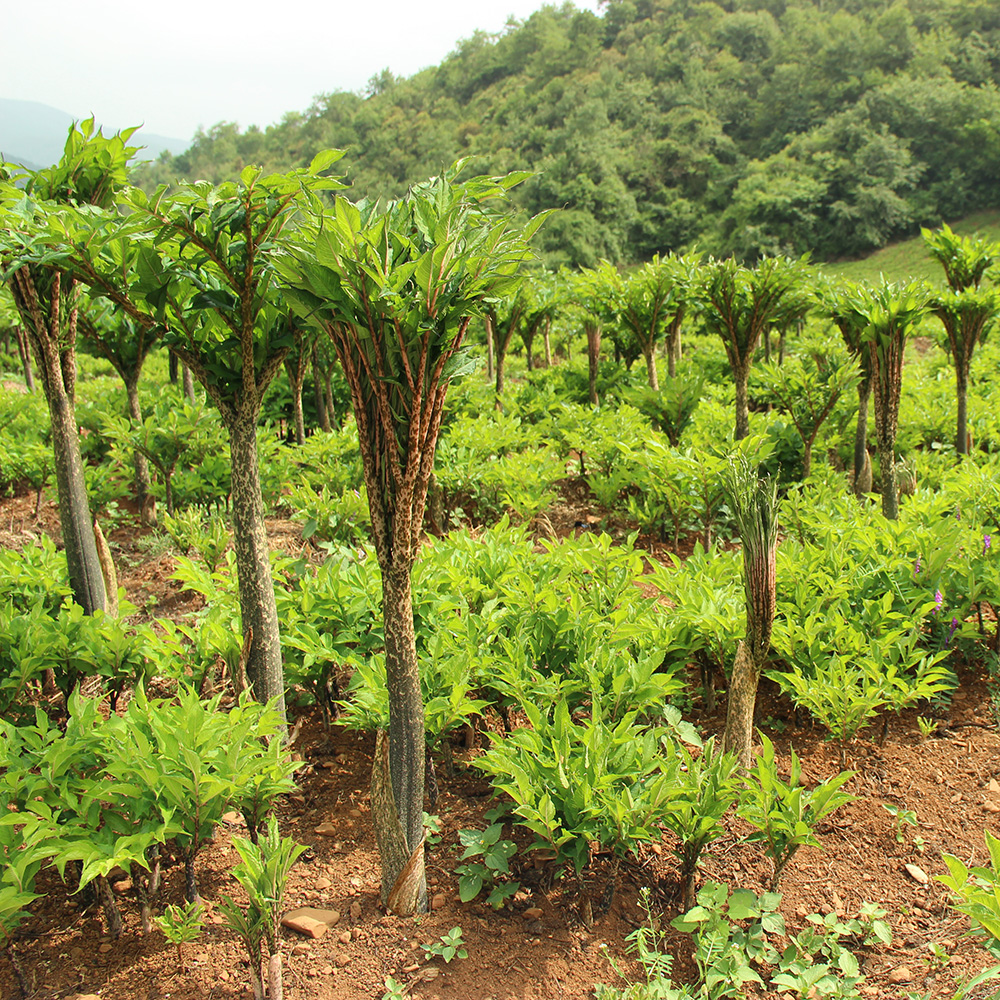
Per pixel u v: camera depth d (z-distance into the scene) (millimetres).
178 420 6773
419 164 74250
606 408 9633
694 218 58156
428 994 2422
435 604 3877
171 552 6469
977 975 2377
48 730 2836
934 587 4203
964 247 7145
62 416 3801
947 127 48844
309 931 2658
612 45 100438
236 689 3312
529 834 3133
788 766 3523
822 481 6461
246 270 2764
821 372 6746
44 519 7496
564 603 3916
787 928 2682
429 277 2047
